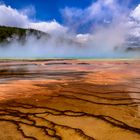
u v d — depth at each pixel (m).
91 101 4.64
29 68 12.74
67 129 3.21
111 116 3.69
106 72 10.02
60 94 5.34
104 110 4.02
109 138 2.90
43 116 3.78
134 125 3.30
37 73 10.03
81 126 3.31
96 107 4.21
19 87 6.33
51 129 3.23
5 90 5.89
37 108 4.21
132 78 7.96
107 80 7.53
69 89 5.93
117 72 9.97
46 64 16.14
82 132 3.10
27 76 8.94
